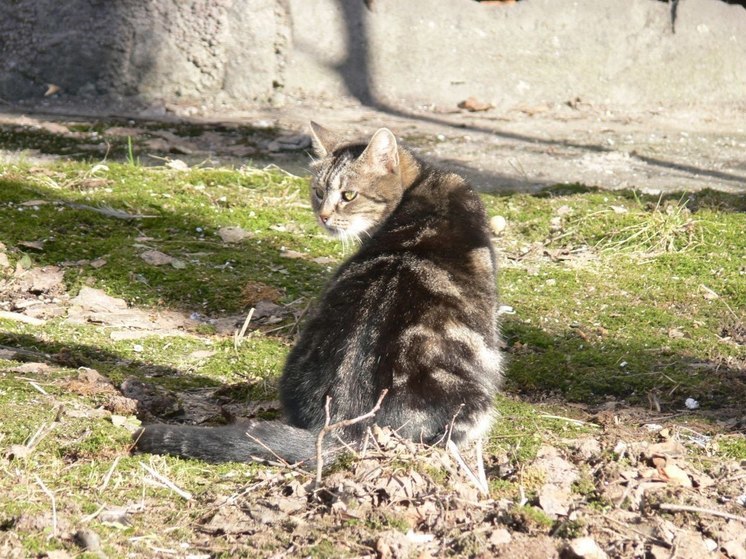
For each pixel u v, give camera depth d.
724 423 6.45
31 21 15.60
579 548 4.41
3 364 6.55
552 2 16.78
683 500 5.00
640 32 17.00
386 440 5.23
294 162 13.27
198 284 8.65
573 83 16.86
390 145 7.06
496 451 5.60
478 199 6.80
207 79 15.89
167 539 4.54
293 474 5.16
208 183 11.41
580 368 7.41
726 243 10.06
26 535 4.41
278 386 6.43
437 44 16.53
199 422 6.26
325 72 16.34
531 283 9.09
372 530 4.58
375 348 5.42
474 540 4.52
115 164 11.65
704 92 17.19
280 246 9.71
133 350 7.41
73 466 5.17
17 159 12.47
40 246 9.02
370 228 7.24
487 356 5.77
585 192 11.99
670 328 8.14
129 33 15.53
